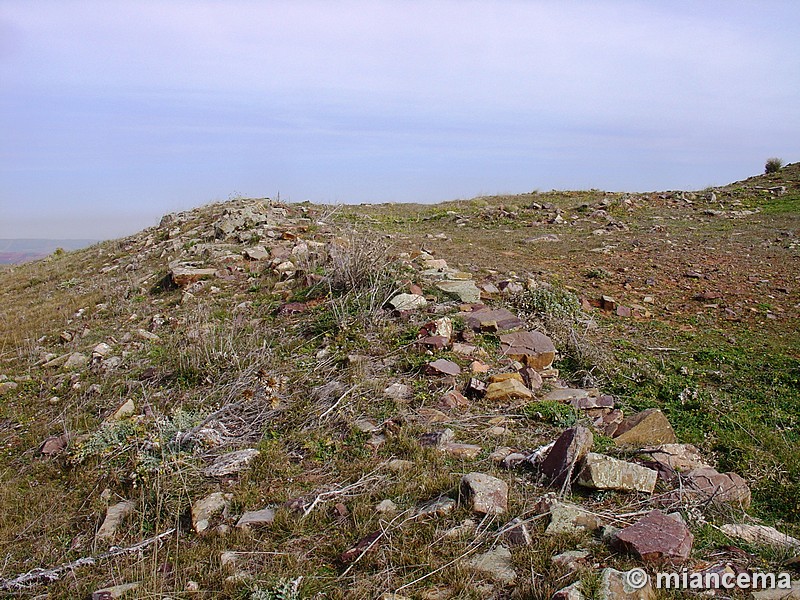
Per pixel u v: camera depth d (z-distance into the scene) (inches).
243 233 490.9
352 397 212.2
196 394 230.4
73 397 255.9
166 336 305.3
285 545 143.4
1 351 348.8
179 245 515.2
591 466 155.0
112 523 163.6
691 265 425.7
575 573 122.4
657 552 126.6
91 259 606.5
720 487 157.5
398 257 366.3
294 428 199.6
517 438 185.8
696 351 274.4
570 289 358.9
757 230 561.0
